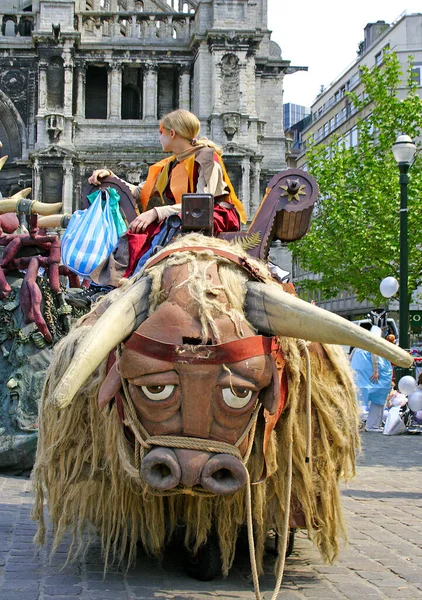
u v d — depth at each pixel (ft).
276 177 16.40
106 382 11.73
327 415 14.24
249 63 143.43
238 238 15.24
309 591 14.12
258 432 12.44
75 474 13.98
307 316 11.23
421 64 193.67
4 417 26.22
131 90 155.94
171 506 13.71
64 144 138.92
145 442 11.31
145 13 146.61
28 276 25.11
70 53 140.87
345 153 102.73
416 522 21.34
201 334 11.03
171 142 16.53
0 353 26.48
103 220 17.26
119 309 11.12
